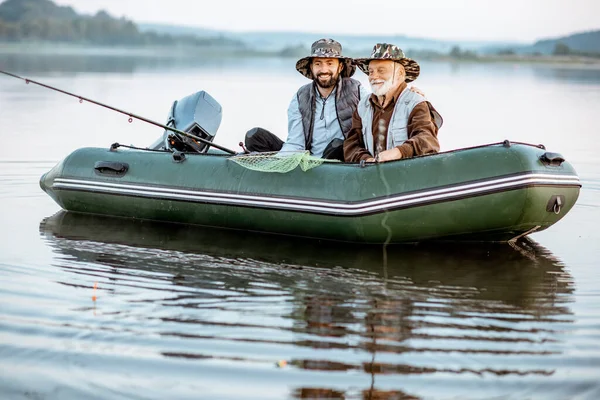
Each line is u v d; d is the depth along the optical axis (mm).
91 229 8234
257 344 5316
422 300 6195
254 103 21094
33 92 24297
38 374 4895
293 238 7914
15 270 6758
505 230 7449
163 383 4809
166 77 32312
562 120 18500
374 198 7359
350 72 8281
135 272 6789
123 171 8609
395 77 7656
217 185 8078
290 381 4852
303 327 5609
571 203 7574
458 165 7289
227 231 8188
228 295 6242
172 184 8312
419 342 5383
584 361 5105
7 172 11133
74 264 6984
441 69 48219
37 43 121812
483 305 6102
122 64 46062
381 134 7758
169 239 7879
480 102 22938
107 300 6070
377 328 5609
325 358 5145
